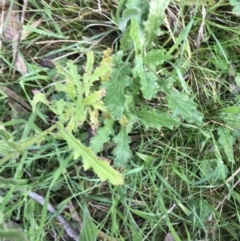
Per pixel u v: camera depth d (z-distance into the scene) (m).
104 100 0.39
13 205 0.39
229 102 0.44
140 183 0.42
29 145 0.38
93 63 0.41
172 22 0.43
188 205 0.43
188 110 0.41
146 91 0.40
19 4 0.41
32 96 0.42
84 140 0.41
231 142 0.43
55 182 0.39
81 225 0.42
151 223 0.42
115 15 0.43
